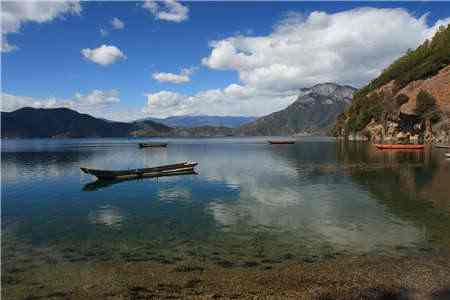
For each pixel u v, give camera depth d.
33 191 45.97
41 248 23.50
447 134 129.00
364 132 181.12
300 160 81.12
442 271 18.52
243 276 18.39
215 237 25.08
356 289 16.66
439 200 35.47
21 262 20.95
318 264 19.78
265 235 25.31
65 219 31.22
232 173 59.84
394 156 84.38
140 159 97.38
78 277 18.70
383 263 19.72
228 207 34.47
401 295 16.08
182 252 22.20
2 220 31.00
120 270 19.50
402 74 186.50
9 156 112.69
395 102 159.88
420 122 143.38
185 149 147.12
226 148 148.88
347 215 30.36
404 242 23.23
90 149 159.88
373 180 48.94
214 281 17.81
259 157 92.94
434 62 160.75
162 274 18.84
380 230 25.94
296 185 46.38
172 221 29.75
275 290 16.67
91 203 37.91
